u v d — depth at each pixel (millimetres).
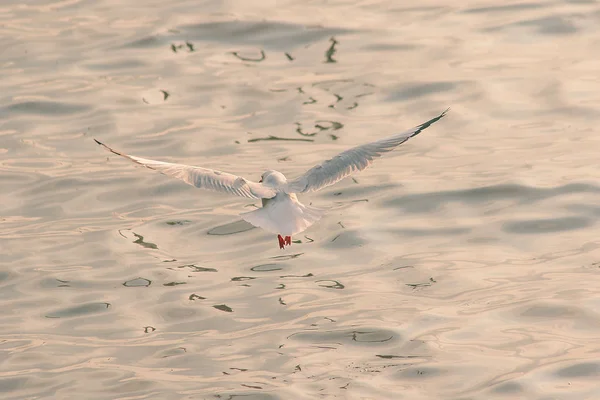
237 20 24016
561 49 22172
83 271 15508
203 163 18281
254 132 19438
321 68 21891
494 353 13055
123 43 23156
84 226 16859
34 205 17547
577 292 14375
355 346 13359
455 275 15039
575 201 16812
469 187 17406
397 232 16359
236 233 16562
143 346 13648
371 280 15016
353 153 9508
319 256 15773
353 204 17250
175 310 14461
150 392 12578
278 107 20375
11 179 18250
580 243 15781
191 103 20688
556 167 17812
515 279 14883
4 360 13430
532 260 15414
